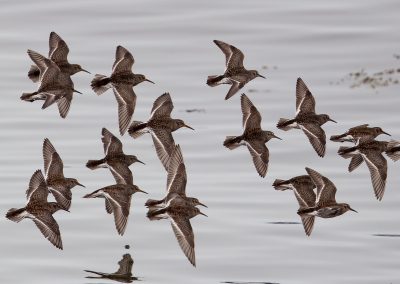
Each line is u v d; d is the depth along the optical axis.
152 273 25.86
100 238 27.78
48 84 23.91
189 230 20.91
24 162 33.09
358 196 30.47
